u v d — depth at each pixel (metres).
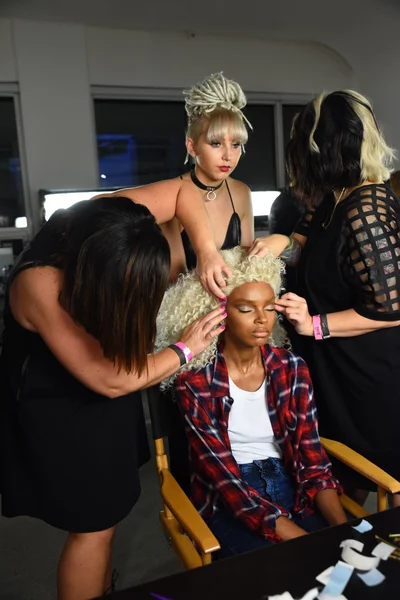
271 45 4.66
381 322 1.23
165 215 1.35
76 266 0.88
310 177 1.31
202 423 1.22
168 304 1.30
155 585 0.73
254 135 4.91
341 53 4.76
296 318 1.25
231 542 1.16
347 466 1.39
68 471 1.10
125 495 1.18
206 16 3.95
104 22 3.89
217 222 1.53
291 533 1.07
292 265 1.50
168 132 4.56
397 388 1.29
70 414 1.09
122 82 4.15
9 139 4.00
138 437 1.33
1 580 1.70
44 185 3.97
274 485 1.27
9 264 3.87
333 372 1.37
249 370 1.28
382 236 1.19
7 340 1.09
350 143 1.21
